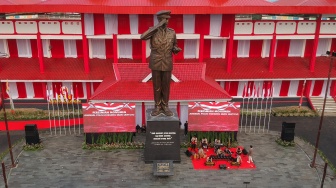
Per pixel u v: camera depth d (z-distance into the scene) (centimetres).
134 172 3644
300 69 5512
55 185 3422
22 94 5478
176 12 4756
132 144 4144
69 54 5722
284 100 5612
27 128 4041
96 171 3662
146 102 4391
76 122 4859
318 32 5253
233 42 5744
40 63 5194
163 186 3419
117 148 4116
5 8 4666
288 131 4231
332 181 3559
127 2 4847
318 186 3478
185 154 4000
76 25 5056
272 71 5431
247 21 5141
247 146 4225
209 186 3431
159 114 3550
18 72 5228
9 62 5478
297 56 5912
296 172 3706
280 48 5850
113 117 4019
